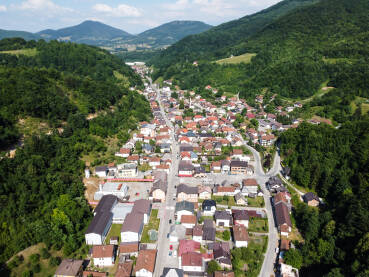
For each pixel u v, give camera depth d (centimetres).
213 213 11069
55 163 12531
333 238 9112
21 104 14662
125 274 7881
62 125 16225
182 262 8162
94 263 8500
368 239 7738
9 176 10412
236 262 8525
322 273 8581
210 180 13912
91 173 13750
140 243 9456
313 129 15875
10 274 7925
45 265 8362
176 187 13225
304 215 10588
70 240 8994
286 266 8269
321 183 12838
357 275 7062
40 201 10238
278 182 13188
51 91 17050
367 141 13512
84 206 10825
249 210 11369
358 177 11919
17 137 13050
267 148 18162
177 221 10531
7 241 8588
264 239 9862
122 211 10850
